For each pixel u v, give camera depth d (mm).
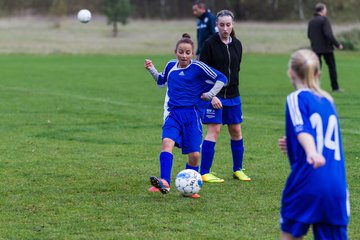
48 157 26297
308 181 11852
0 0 166625
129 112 40562
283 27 141750
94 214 17859
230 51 22219
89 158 26141
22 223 17016
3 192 20359
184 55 20062
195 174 19734
